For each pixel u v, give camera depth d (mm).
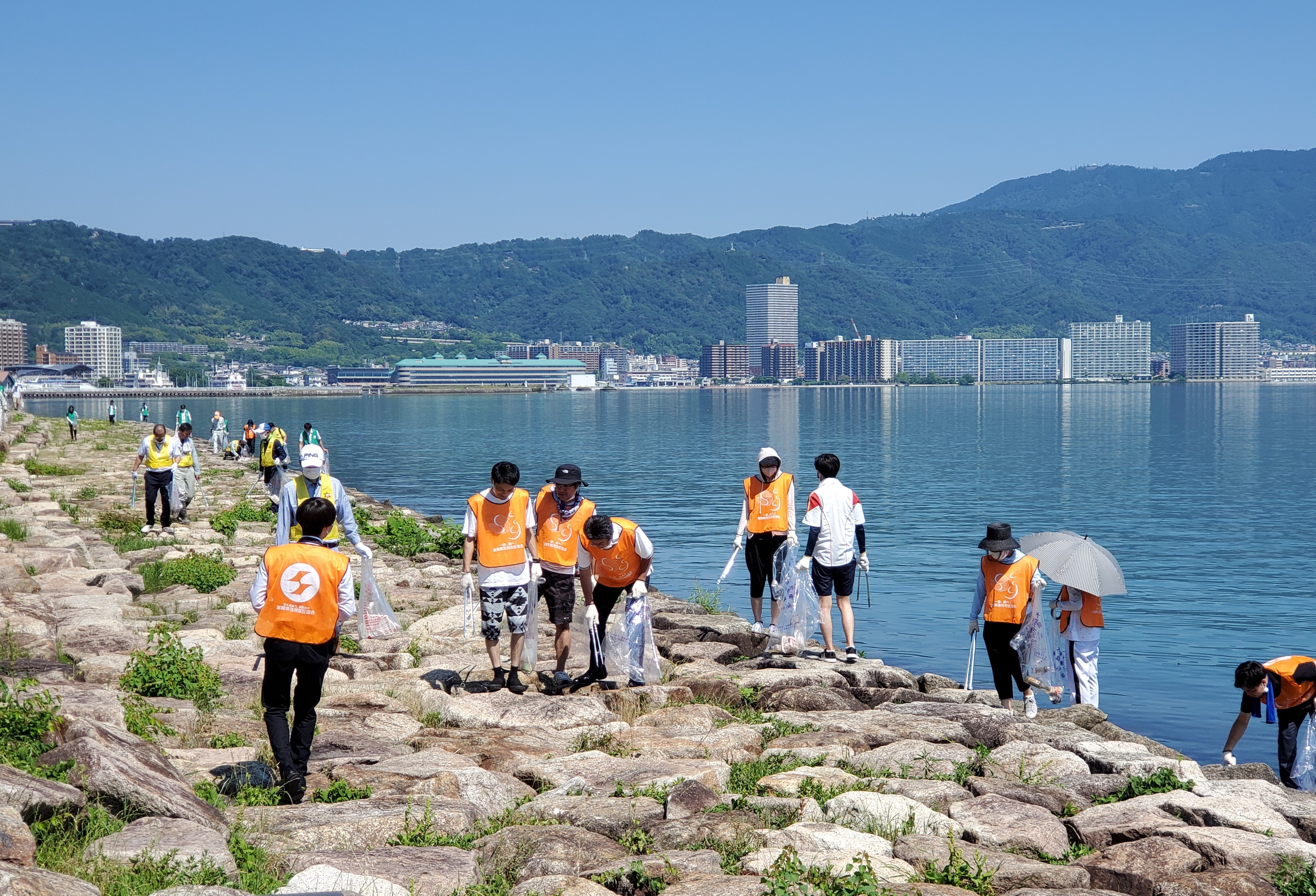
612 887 5707
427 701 9883
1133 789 8031
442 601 15922
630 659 10977
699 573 25422
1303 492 44281
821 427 104375
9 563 14047
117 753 6430
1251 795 7941
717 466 58375
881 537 31406
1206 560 27984
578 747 8844
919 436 87438
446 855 5879
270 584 7305
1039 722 10320
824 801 7316
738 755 8578
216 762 7660
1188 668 17250
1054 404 180750
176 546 19750
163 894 4879
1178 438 82938
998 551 10992
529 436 92000
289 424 120500
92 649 10945
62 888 4699
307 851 5953
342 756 8086
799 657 13297
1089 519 35750
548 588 10789
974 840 6793
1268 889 5984
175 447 22031
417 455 68375
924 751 8758
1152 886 6090
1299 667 9789
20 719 6652
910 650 17953
